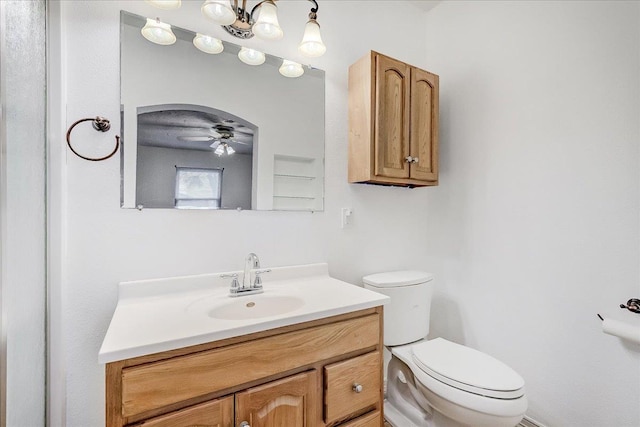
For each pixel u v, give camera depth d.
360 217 1.78
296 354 0.95
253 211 1.43
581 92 1.36
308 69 1.59
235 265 1.38
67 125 1.06
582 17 1.35
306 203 1.58
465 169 1.85
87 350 1.09
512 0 1.62
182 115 1.27
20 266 0.77
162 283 1.18
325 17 1.66
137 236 1.18
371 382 1.11
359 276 1.78
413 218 2.02
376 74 1.57
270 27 1.20
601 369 1.29
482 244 1.75
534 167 1.52
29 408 0.85
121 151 1.15
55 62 1.02
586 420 1.33
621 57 1.24
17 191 0.75
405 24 1.99
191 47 1.29
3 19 0.63
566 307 1.40
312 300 1.12
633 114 1.21
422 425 1.43
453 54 1.93
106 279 1.12
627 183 1.22
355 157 1.64
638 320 1.19
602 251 1.29
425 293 1.68
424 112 1.74
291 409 0.93
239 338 0.87
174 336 0.78
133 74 1.17
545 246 1.48
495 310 1.69
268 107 1.47
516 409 1.08
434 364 1.27
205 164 1.31
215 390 0.82
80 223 1.08
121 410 0.72
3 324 0.65
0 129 0.62
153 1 1.04
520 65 1.58
